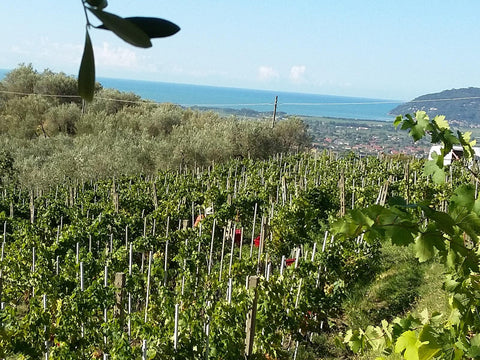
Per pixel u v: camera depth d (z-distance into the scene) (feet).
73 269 26.55
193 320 19.72
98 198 56.59
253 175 55.98
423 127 5.45
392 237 4.33
